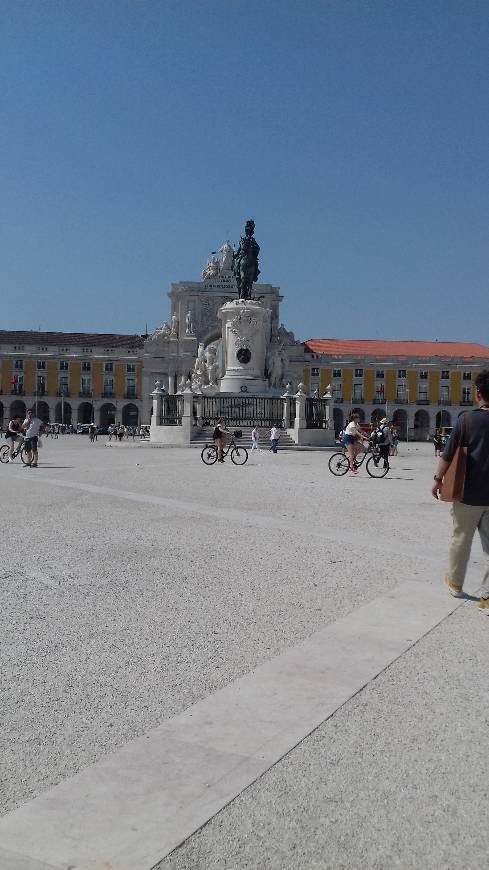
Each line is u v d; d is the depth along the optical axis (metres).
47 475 12.25
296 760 2.26
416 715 2.59
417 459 21.66
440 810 2.00
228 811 1.98
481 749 2.35
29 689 2.79
